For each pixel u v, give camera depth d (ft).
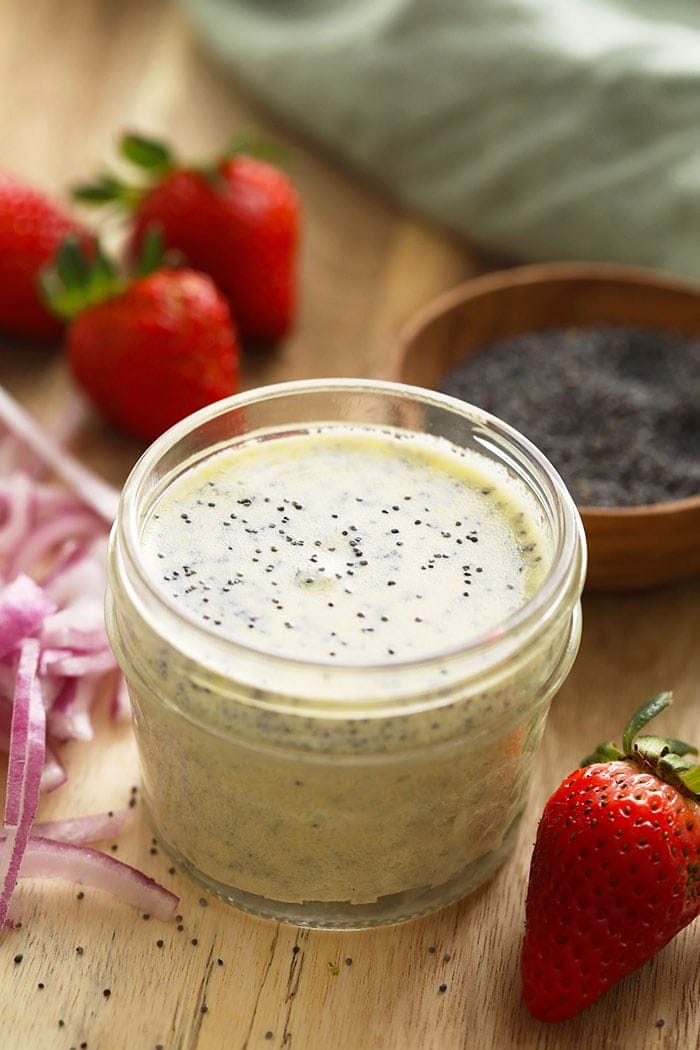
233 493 1.19
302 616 1.12
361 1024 1.13
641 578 1.35
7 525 1.39
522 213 1.65
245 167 1.58
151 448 1.16
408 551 1.16
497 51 1.65
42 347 1.58
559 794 1.13
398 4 1.68
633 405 1.46
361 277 1.66
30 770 1.20
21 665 1.25
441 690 1.07
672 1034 1.13
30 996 1.14
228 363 1.48
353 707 1.06
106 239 1.67
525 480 1.18
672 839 1.11
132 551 1.11
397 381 1.41
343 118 1.73
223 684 1.07
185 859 1.18
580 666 1.32
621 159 1.62
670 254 1.61
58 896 1.19
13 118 1.77
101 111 1.80
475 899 1.19
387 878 1.14
